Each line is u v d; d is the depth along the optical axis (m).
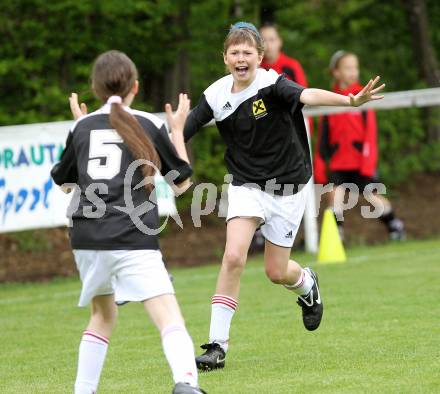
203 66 57.12
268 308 30.12
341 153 45.12
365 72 66.75
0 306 34.00
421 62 66.31
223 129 22.75
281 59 42.22
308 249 45.16
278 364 21.69
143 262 16.95
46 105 49.94
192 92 58.56
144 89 54.31
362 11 66.19
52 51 49.25
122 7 49.22
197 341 25.47
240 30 22.14
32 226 37.94
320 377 19.95
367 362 21.22
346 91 44.84
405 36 68.31
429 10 69.38
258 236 47.03
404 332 24.64
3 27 49.31
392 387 18.62
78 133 17.69
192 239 49.72
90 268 17.33
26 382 21.38
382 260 40.84
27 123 48.56
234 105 22.31
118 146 17.34
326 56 61.94
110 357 23.56
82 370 17.86
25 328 29.08
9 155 37.41
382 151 64.56
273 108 22.09
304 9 61.19
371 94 20.38
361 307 29.03
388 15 67.44
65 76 51.50
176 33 52.28
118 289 17.19
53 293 36.94
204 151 55.00
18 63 48.53
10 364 23.56
